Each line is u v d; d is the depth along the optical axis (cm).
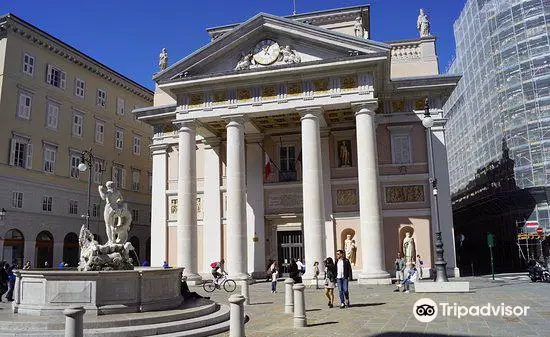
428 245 2825
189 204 2755
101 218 4519
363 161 2509
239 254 2602
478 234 4759
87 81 4512
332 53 2644
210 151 3300
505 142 3497
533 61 3300
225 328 1219
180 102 2834
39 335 1030
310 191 2539
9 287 1959
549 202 3288
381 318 1327
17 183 3650
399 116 2961
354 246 2919
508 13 3491
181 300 1442
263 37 2755
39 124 3919
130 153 5050
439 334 1076
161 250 3259
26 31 3809
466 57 4388
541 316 1284
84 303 1207
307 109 2633
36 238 3791
